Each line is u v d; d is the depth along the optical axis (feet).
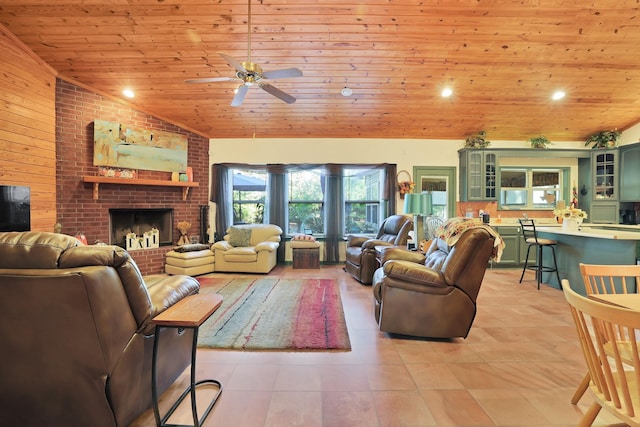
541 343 8.31
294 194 20.54
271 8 10.63
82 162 14.46
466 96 15.65
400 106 16.51
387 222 16.63
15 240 4.22
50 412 4.60
